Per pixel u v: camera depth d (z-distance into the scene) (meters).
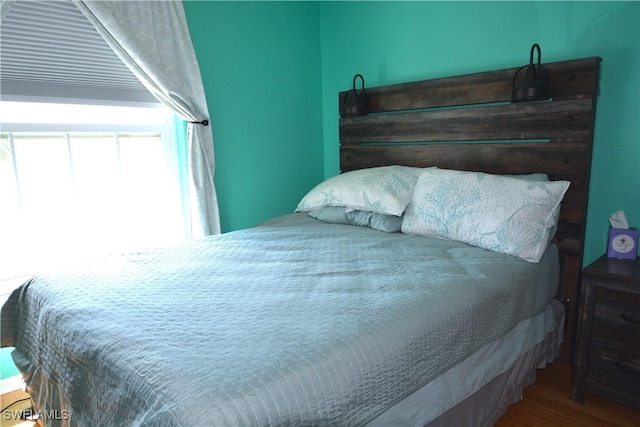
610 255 1.89
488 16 2.30
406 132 2.62
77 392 1.18
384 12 2.74
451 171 2.13
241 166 2.78
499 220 1.81
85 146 2.22
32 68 1.94
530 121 2.11
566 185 1.81
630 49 1.88
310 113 3.16
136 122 2.37
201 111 2.44
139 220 2.46
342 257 1.80
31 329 1.52
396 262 1.70
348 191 2.38
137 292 1.43
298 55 3.01
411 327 1.20
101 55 2.12
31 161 2.06
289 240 2.10
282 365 0.95
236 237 2.19
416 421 1.23
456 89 2.38
